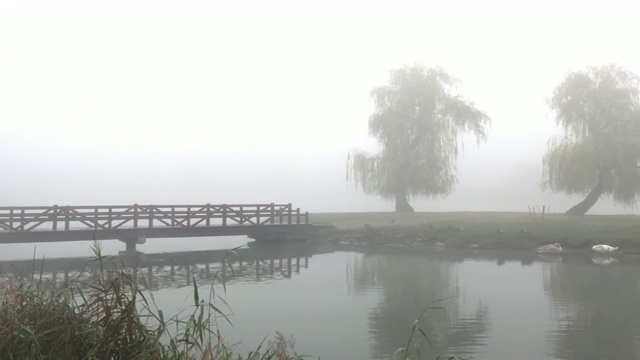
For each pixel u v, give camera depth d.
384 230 25.89
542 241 22.53
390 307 12.10
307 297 13.20
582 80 28.45
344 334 9.72
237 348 8.41
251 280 15.68
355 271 17.44
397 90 34.25
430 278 16.06
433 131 33.38
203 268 18.17
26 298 4.27
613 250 20.75
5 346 3.72
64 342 3.83
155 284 14.75
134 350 3.94
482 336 9.73
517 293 13.70
